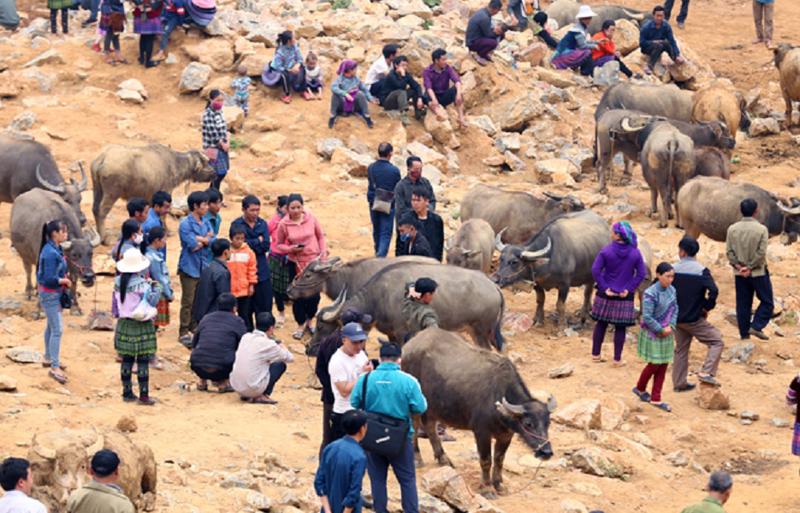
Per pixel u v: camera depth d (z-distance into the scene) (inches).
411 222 930.7
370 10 1744.6
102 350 901.8
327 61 1561.3
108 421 746.8
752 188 1135.6
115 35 1557.6
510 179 1453.0
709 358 886.4
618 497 724.0
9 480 509.4
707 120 1507.1
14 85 1496.1
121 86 1508.4
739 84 1820.9
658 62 1763.0
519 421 657.6
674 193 1293.1
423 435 767.7
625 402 877.8
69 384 823.1
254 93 1517.0
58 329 822.5
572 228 1007.0
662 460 796.0
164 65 1553.9
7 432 700.0
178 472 660.7
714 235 1154.7
